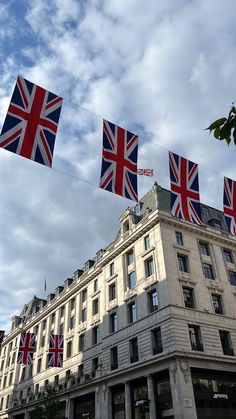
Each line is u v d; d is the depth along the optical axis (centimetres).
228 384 3519
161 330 3556
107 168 1873
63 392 4797
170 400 3247
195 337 3591
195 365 3328
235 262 4512
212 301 3950
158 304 3731
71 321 5575
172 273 3806
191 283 3881
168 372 3391
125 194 1867
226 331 3828
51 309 6344
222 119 570
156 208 4216
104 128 1966
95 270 5144
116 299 4425
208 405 3241
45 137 1647
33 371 6297
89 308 5106
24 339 4700
